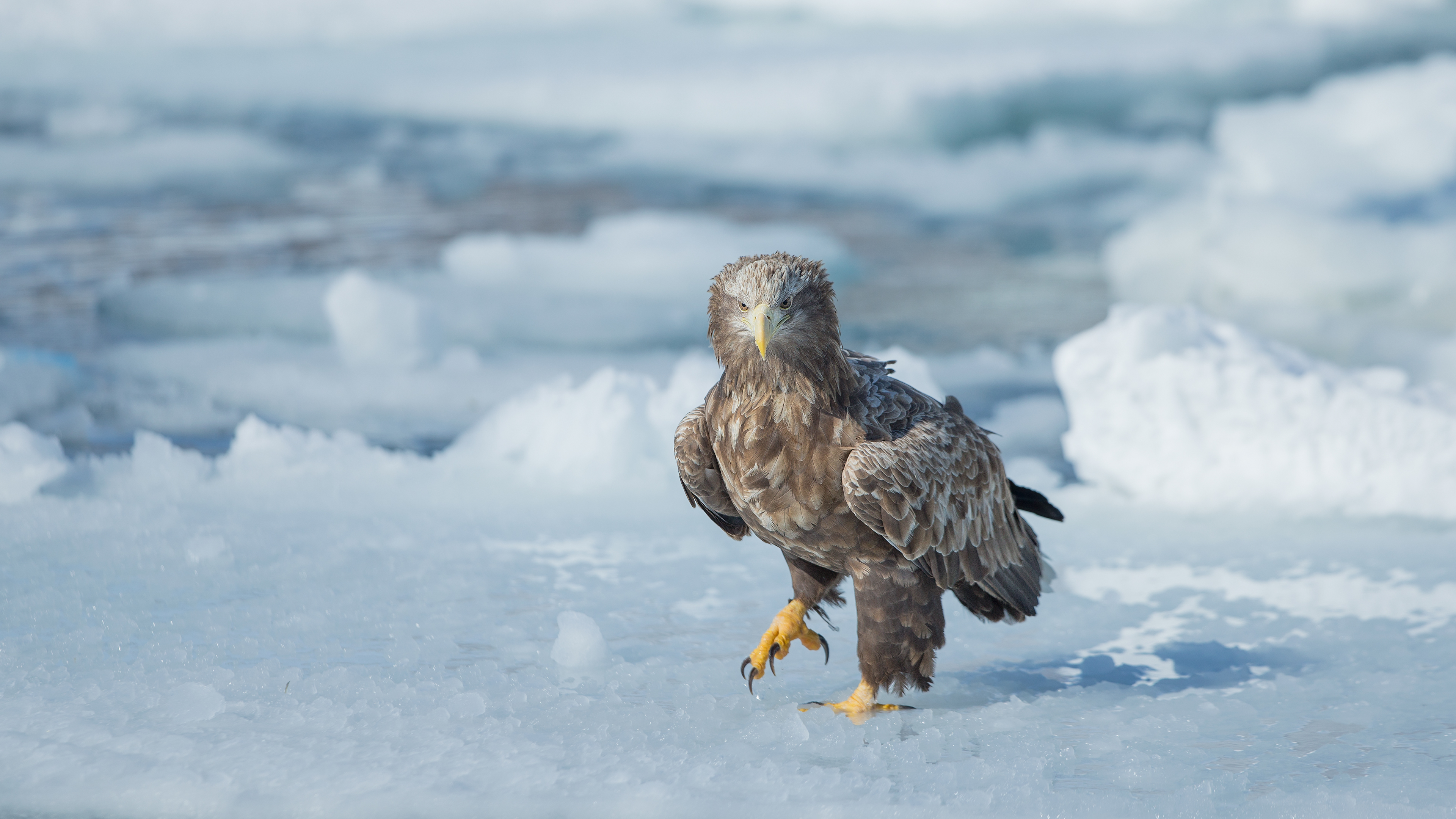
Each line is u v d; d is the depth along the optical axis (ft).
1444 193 69.05
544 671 25.82
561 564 32.65
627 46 127.13
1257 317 63.26
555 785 20.83
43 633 26.96
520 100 112.98
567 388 43.93
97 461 40.34
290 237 81.61
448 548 33.63
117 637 26.81
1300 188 71.31
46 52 125.49
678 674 25.93
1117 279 73.46
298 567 31.60
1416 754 22.15
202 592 29.78
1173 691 25.45
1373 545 34.32
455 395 51.52
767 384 23.68
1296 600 30.42
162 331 60.29
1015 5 126.11
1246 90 108.88
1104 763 21.98
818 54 117.39
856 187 97.81
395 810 20.12
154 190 94.32
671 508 37.93
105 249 76.95
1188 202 76.59
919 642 24.76
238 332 60.70
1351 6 118.93
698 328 63.67
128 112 112.78
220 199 92.38
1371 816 19.83
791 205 94.17
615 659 26.63
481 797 20.43
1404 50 112.88
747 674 26.17
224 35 131.03
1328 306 65.16
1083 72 107.34
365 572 31.45
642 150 104.99
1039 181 97.04
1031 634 28.89
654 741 22.68
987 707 24.76
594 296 69.77
